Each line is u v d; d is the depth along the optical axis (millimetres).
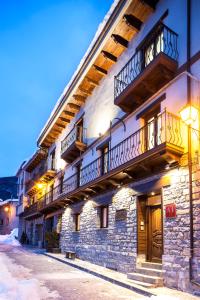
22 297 7051
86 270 12359
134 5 12016
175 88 9984
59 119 21891
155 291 8195
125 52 14008
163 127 10062
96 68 15719
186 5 10117
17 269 12305
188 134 8906
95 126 16531
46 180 26969
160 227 10406
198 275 7879
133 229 11258
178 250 8703
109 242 13023
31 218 31672
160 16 11602
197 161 8523
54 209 23312
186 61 9680
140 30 12891
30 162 32594
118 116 13984
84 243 16031
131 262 11000
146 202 11250
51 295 7703
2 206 50156
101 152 15641
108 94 15445
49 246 20438
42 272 11703
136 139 11812
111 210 13258
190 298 7340
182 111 8773
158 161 9945
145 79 10750
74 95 18484
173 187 9344
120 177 12273
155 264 9945
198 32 9367
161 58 9867
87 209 16219
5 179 88625
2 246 28188
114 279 9828
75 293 8078
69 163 20797
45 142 26719
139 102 11891
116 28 13180
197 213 8258
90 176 16281
